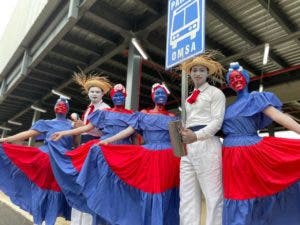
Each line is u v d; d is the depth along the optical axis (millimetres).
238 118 2461
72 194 3297
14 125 18062
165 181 2871
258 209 2291
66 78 9133
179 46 2785
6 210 6324
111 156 3051
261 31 6406
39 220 3672
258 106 2395
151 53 7371
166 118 3027
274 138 2365
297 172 2244
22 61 8570
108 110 3451
